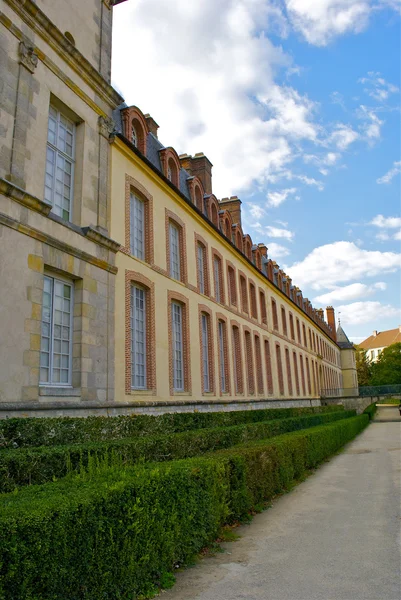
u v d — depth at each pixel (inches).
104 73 571.8
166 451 362.6
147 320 641.0
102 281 521.7
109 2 602.2
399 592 196.4
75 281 486.9
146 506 201.8
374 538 278.8
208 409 810.8
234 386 994.7
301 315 1924.2
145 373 627.8
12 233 394.9
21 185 409.7
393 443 915.4
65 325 470.0
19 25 430.3
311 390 1911.9
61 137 501.7
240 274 1145.4
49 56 468.1
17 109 416.5
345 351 3314.5
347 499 398.6
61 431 369.4
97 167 541.0
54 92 474.0
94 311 500.4
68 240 467.8
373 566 229.3
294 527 308.3
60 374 455.8
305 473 536.7
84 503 167.2
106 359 512.4
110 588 175.5
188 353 764.0
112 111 599.8
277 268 1648.6
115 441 339.0
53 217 446.3
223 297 995.3
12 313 384.8
